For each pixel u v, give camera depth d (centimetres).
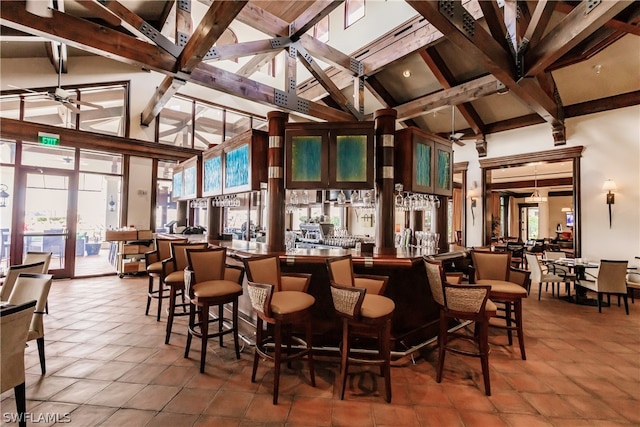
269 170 379
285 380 258
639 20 342
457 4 284
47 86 622
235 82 471
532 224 1471
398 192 388
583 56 444
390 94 739
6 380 179
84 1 336
